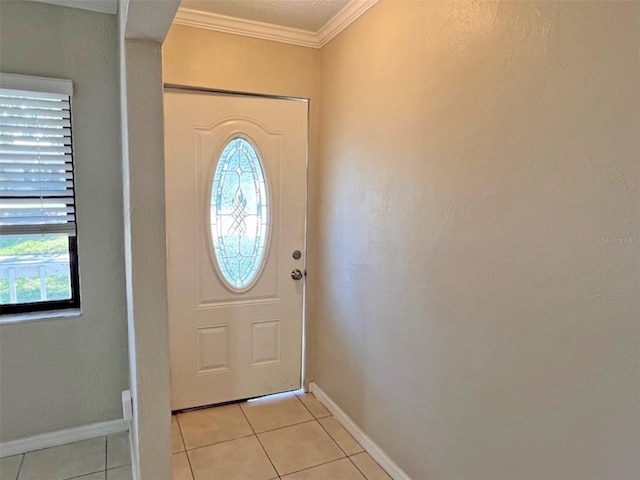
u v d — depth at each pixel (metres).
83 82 2.06
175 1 1.18
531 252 1.28
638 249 1.01
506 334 1.38
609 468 1.09
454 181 1.57
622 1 1.01
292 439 2.31
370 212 2.13
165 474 1.62
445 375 1.66
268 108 2.55
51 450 2.14
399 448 1.97
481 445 1.50
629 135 1.01
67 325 2.15
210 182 2.47
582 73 1.11
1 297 2.13
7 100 1.93
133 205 1.49
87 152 2.10
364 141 2.16
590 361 1.13
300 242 2.75
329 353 2.62
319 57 2.59
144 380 1.56
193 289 2.52
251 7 2.19
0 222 2.04
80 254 2.14
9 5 1.90
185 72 2.30
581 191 1.13
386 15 1.94
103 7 2.03
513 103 1.32
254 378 2.74
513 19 1.30
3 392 2.06
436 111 1.65
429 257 1.72
